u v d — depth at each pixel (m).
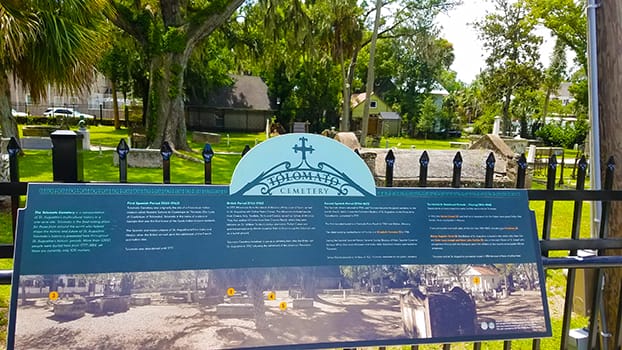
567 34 23.81
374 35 22.66
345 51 24.30
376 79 45.84
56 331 1.55
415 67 43.22
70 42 5.95
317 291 1.76
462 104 48.91
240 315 1.69
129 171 11.38
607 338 2.39
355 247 1.82
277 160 1.80
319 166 1.83
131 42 19.28
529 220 2.00
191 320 1.65
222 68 33.16
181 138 16.72
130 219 1.66
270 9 18.06
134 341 1.60
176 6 15.88
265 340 1.69
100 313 1.59
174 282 1.65
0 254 1.68
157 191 1.70
